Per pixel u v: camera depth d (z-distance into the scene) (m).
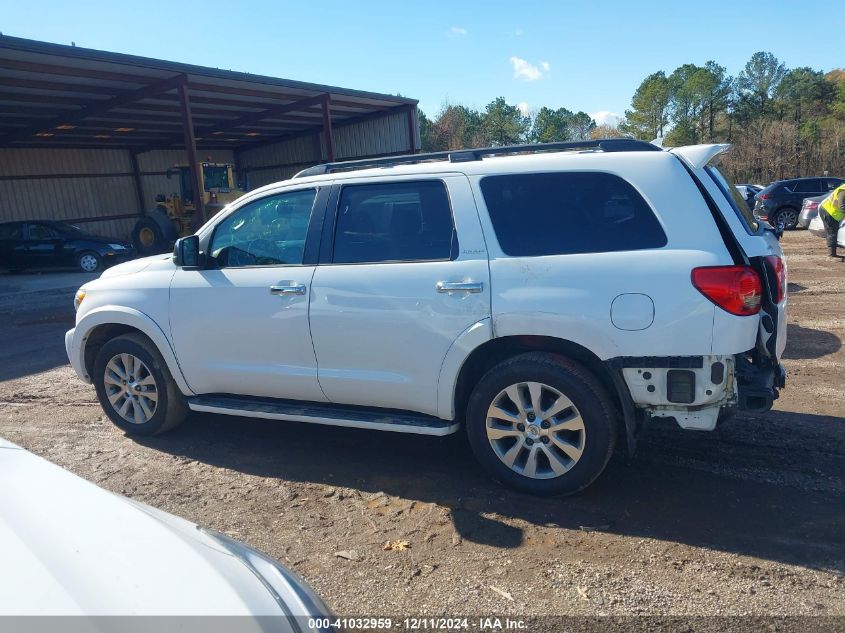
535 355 3.62
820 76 82.38
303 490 3.96
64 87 16.39
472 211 3.76
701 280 3.27
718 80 79.81
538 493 3.70
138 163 26.88
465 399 3.97
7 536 1.73
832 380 5.70
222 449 4.66
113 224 26.06
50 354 8.08
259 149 28.88
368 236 4.03
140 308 4.68
